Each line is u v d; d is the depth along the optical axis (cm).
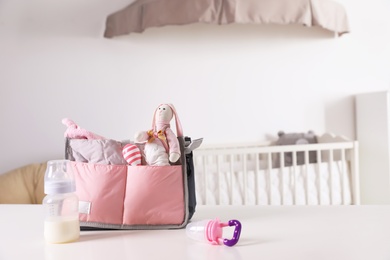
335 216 98
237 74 309
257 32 313
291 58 321
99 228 89
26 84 275
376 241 77
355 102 334
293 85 322
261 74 315
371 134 307
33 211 113
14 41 273
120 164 90
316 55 327
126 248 75
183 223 89
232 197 248
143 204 88
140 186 88
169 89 296
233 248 73
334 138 294
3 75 272
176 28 297
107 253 72
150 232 86
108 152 90
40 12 276
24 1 274
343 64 334
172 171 88
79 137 92
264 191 259
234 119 309
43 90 277
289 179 263
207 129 303
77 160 92
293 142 301
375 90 344
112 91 287
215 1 246
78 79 282
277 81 319
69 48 280
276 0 257
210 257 69
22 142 276
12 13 273
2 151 273
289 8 260
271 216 99
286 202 262
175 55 296
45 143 279
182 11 245
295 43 322
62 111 280
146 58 292
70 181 81
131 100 290
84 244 78
